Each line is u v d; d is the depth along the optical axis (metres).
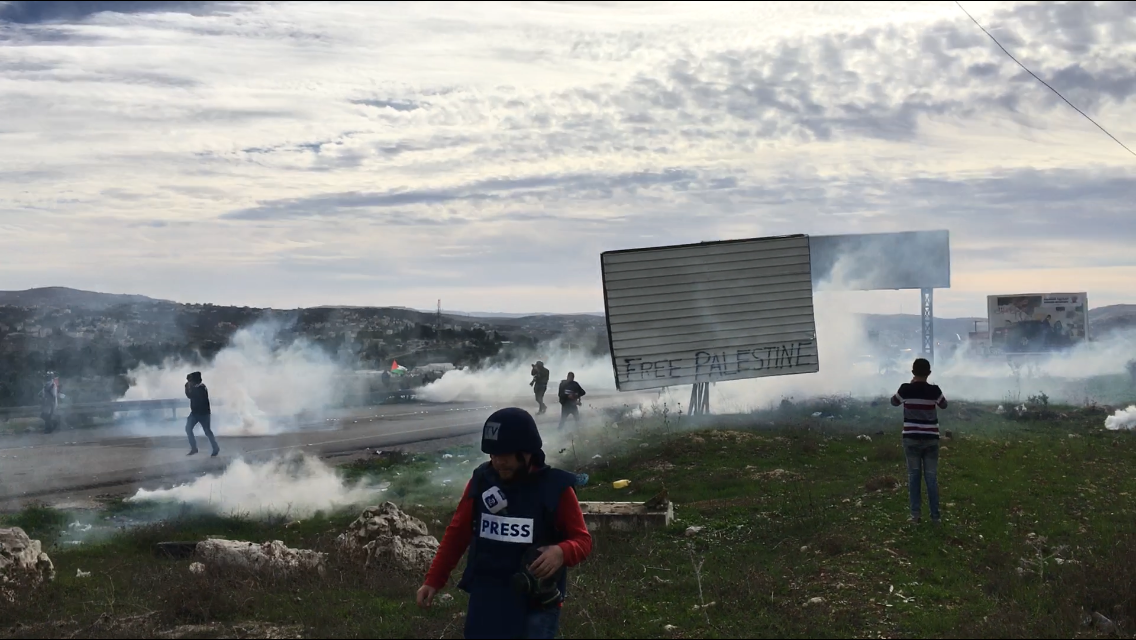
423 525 11.83
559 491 5.43
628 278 25.67
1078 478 16.09
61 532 14.91
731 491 16.16
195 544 12.95
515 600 5.29
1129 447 20.25
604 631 8.25
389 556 11.05
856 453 19.83
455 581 10.53
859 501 13.93
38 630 8.30
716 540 12.31
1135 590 9.20
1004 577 9.88
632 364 25.56
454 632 8.09
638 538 12.62
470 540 5.61
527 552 5.33
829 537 11.31
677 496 16.11
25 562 10.55
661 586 9.95
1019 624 8.40
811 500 14.09
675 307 25.75
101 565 12.12
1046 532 12.14
